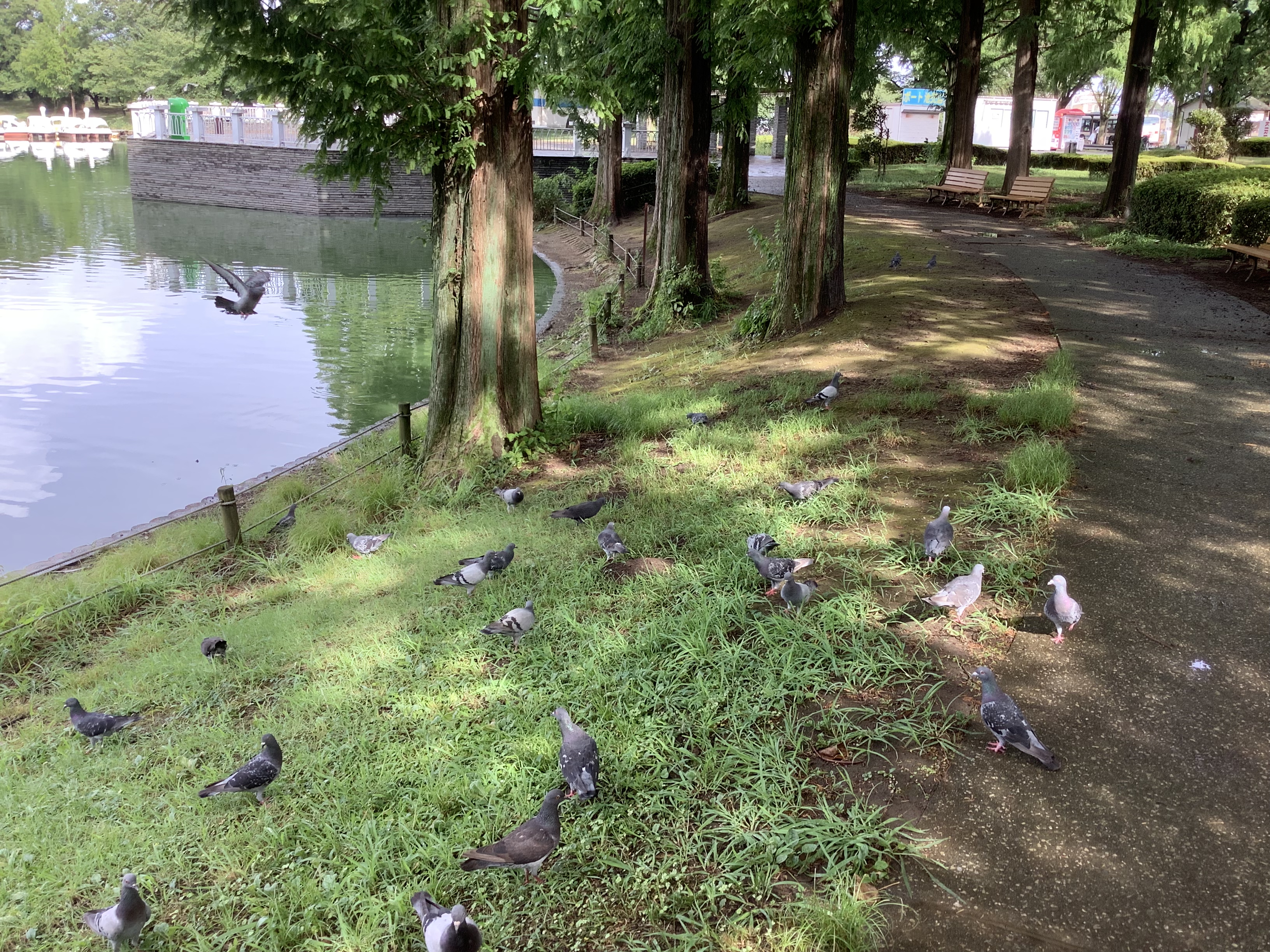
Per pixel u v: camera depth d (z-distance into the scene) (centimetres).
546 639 703
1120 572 689
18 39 9869
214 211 4688
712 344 1692
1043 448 879
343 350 2144
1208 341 1250
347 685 681
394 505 1116
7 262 3114
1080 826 466
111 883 513
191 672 744
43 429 1559
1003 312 1445
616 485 1027
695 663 632
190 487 1336
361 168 1090
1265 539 725
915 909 423
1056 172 4400
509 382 1179
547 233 4166
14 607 885
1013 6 3569
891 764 519
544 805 467
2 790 610
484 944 434
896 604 678
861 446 999
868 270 1867
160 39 9175
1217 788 486
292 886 482
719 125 2905
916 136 6281
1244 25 3925
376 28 950
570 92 1100
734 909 438
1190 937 403
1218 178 2023
